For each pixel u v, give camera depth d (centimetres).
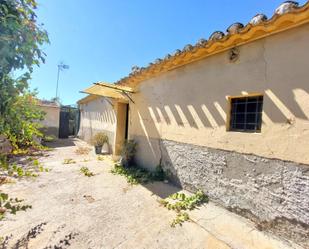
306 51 255
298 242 259
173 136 500
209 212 355
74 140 1547
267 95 298
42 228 306
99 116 1228
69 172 606
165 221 332
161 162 545
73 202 400
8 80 163
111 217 345
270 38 296
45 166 664
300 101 260
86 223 324
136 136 665
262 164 303
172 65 476
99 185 497
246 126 339
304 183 254
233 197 346
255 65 316
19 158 602
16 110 194
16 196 415
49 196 425
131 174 569
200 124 419
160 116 550
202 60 417
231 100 365
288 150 271
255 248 263
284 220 274
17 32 154
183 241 283
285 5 238
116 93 758
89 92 805
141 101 639
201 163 415
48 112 1427
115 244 276
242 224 316
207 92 403
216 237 288
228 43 338
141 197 425
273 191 287
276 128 286
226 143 361
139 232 304
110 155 919
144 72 536
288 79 273
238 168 339
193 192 435
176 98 490
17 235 287
